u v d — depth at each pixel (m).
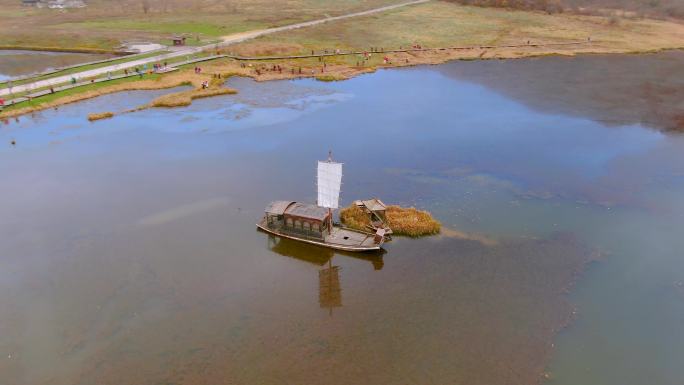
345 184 57.44
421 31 142.50
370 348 33.97
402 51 119.94
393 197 54.66
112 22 154.88
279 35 133.50
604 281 40.94
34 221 49.94
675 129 73.81
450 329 35.69
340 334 35.28
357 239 45.66
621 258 44.00
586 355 33.53
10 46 122.62
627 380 31.67
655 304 38.31
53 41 126.44
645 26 151.38
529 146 67.94
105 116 78.19
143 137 71.56
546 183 57.88
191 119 78.12
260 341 34.72
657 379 31.81
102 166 62.47
